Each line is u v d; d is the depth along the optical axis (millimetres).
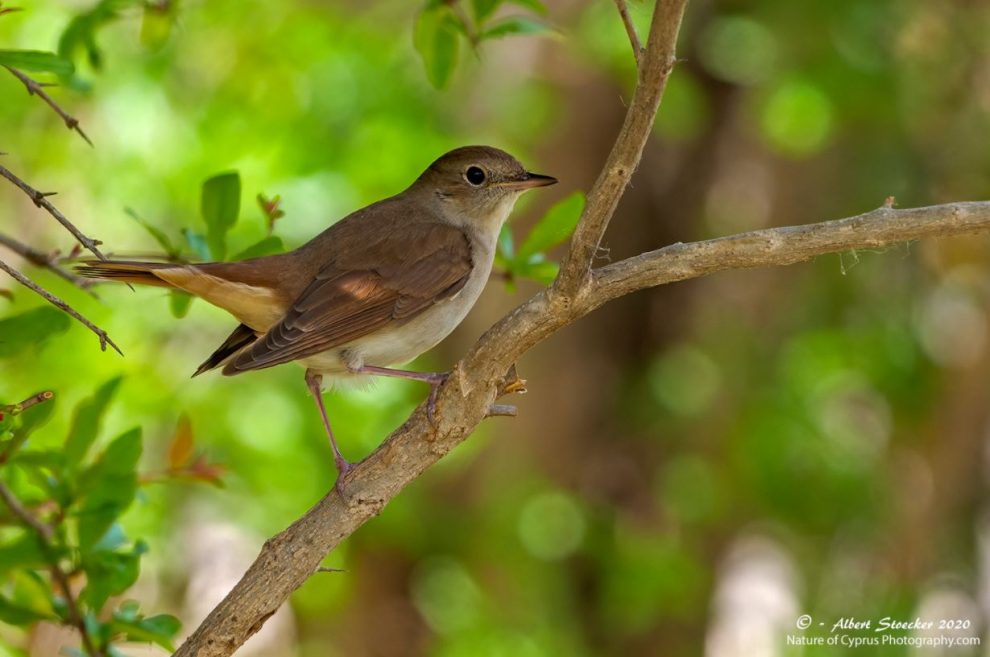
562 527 14945
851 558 15820
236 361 6988
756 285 16172
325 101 13367
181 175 12625
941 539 15828
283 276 7422
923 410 15859
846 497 15430
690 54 15570
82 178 13156
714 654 16812
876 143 15492
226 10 13141
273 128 13000
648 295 17000
